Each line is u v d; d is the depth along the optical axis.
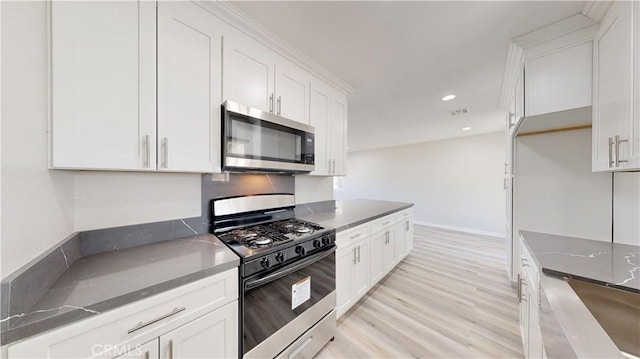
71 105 0.84
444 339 1.69
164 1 1.10
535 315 1.15
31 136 0.71
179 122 1.15
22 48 0.68
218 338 0.99
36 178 0.73
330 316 1.66
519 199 2.31
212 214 1.54
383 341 1.67
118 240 1.17
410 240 3.45
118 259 1.03
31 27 0.73
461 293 2.38
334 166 2.29
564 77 1.49
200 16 1.24
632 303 0.91
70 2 0.84
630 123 1.01
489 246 4.03
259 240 1.33
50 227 0.81
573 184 2.01
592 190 1.92
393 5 1.29
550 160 2.13
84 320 0.67
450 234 4.87
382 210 2.73
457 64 1.96
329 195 2.70
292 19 1.41
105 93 0.92
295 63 1.83
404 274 2.86
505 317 1.95
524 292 1.44
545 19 1.40
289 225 1.74
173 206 1.38
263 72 1.58
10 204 0.61
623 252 1.21
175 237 1.38
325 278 1.61
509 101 2.47
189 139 1.19
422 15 1.37
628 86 1.03
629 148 1.02
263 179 1.92
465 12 1.35
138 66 1.01
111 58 0.94
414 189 5.99
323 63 1.94
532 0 1.25
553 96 1.54
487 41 1.63
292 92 1.81
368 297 2.30
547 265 1.05
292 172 1.85
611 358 0.56
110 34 0.94
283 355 1.29
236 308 1.07
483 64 1.96
